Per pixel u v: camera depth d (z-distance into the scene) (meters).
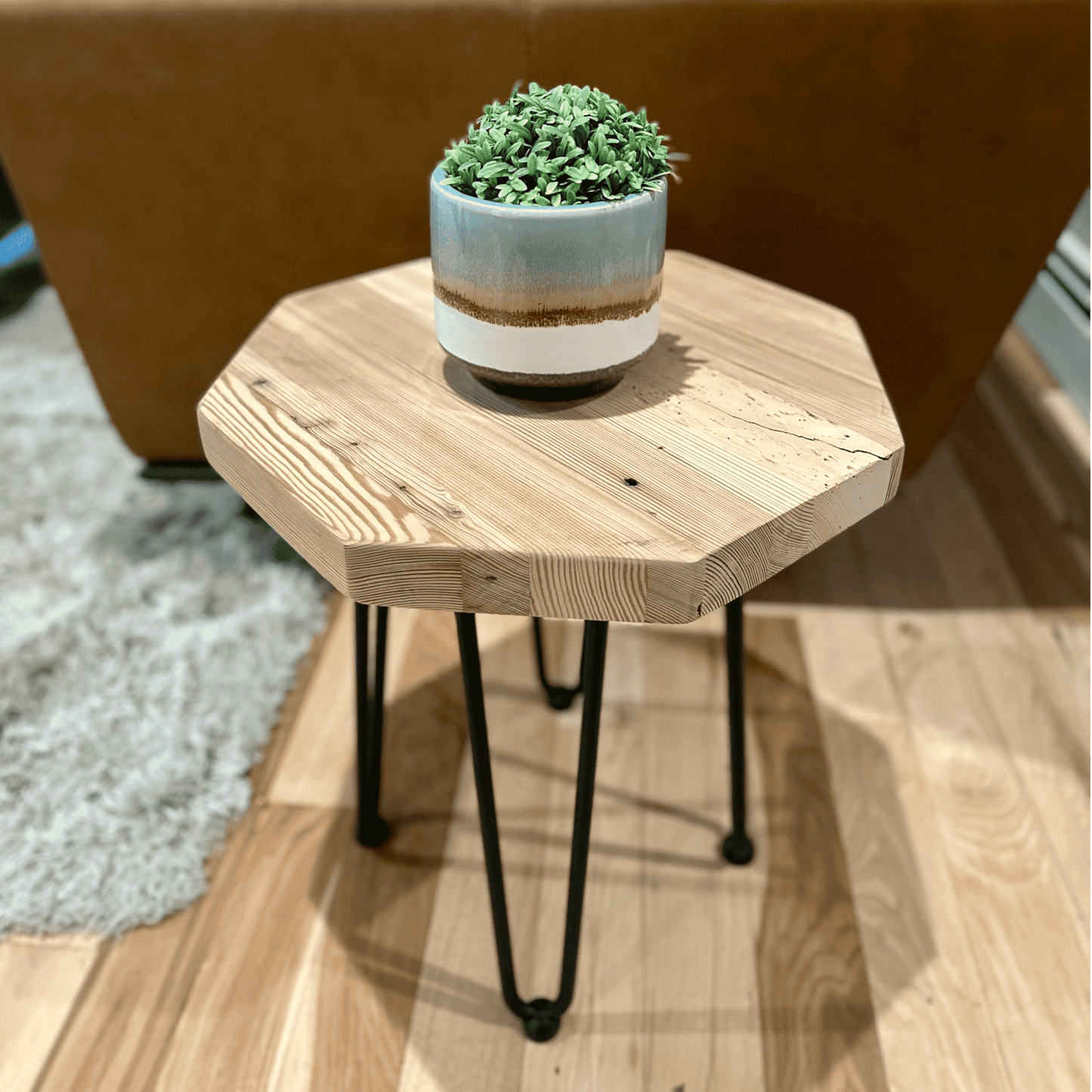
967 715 1.17
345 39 0.99
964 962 0.90
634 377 0.71
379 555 0.54
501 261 0.59
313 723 1.14
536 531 0.54
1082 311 1.63
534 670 1.22
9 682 1.16
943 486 1.59
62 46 0.99
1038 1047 0.83
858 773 1.09
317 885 0.96
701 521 0.55
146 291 1.19
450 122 1.04
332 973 0.88
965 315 1.18
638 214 0.60
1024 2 0.94
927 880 0.97
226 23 0.98
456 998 0.87
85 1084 0.80
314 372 0.71
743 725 0.90
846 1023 0.85
